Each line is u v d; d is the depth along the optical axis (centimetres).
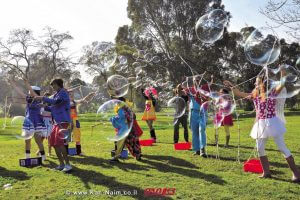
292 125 1648
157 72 3250
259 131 536
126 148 782
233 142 962
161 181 541
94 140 1087
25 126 681
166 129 1557
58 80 602
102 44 894
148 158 720
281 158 702
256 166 593
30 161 670
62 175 586
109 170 616
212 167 630
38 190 505
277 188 496
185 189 499
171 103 863
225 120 877
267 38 528
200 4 3791
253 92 559
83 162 690
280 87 518
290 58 2955
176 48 3772
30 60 4219
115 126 647
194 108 748
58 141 604
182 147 833
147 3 3884
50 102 598
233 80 3709
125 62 955
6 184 536
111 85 668
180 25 3853
